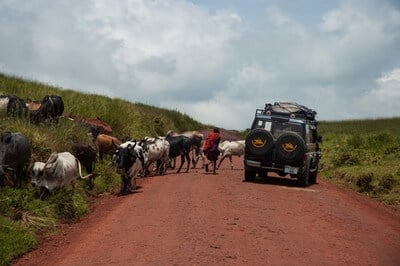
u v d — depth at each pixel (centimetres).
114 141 1858
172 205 1341
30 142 1370
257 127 1861
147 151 1908
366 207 1492
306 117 1914
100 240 1011
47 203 1183
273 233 1081
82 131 1778
